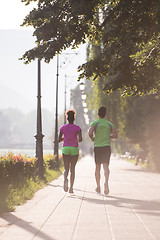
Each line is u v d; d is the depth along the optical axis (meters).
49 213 13.88
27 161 25.22
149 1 18.02
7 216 13.44
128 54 20.17
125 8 18.69
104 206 15.48
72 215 13.39
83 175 36.97
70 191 19.94
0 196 16.30
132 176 36.78
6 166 20.14
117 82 22.27
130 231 10.70
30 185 22.23
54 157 42.00
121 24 19.22
